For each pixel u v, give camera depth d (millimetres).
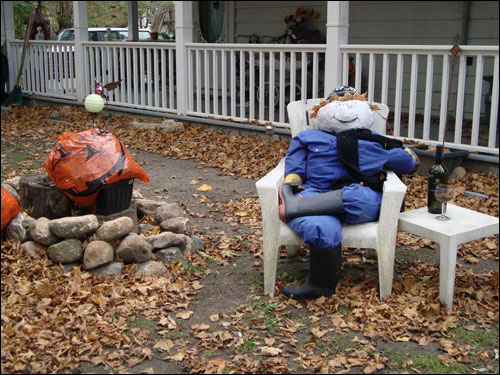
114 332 3418
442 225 3764
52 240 4148
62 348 3246
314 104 4938
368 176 4023
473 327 3545
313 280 3877
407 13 10328
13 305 3602
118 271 4074
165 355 3289
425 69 10312
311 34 11445
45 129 10375
